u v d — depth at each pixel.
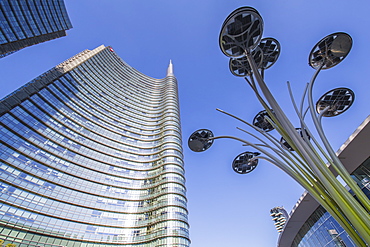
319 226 24.28
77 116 50.56
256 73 5.62
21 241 28.44
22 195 31.88
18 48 46.62
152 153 54.31
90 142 48.56
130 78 82.62
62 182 38.06
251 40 6.20
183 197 43.00
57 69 55.03
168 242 33.56
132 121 63.31
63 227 33.38
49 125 42.84
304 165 4.25
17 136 36.25
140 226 38.34
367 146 16.39
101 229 36.41
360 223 2.68
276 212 96.12
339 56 6.77
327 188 3.23
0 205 28.81
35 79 47.78
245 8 5.78
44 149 39.16
